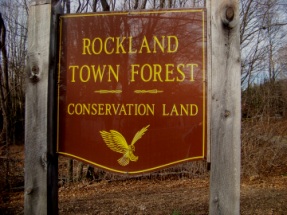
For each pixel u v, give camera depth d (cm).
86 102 277
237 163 247
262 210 664
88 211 712
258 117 1201
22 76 1431
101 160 272
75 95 279
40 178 272
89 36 280
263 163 1099
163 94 267
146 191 926
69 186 1027
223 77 250
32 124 275
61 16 284
